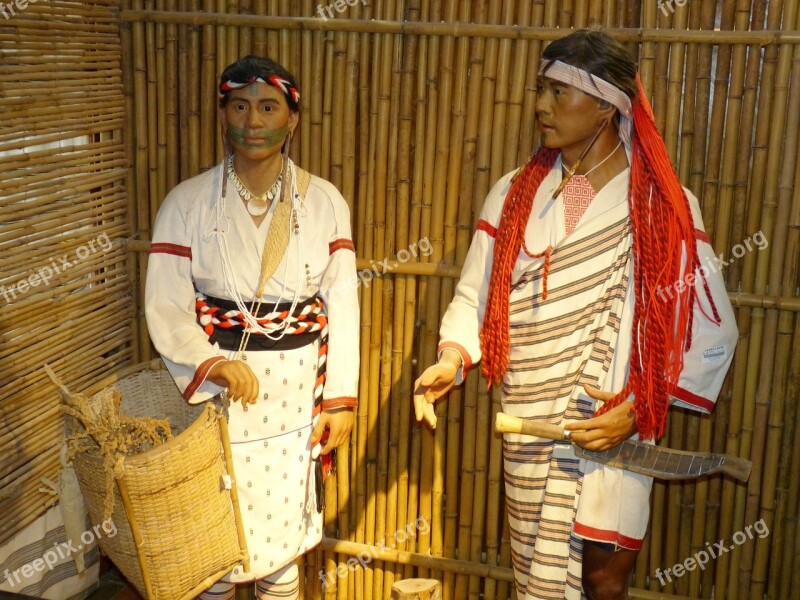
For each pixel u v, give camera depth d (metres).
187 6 2.64
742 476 2.13
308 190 2.36
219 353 2.32
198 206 2.31
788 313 2.53
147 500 1.98
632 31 2.44
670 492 2.73
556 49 2.06
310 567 3.00
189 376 2.22
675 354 2.13
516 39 2.51
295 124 2.31
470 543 2.88
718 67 2.44
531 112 2.55
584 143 2.13
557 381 2.18
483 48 2.54
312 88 2.63
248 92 2.18
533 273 2.18
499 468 2.79
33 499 2.46
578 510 2.20
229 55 2.66
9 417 2.32
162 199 2.78
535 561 2.25
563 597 2.27
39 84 2.37
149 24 2.66
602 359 2.15
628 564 2.26
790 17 2.39
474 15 2.53
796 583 2.69
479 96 2.57
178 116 2.73
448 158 2.63
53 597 2.68
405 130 2.62
